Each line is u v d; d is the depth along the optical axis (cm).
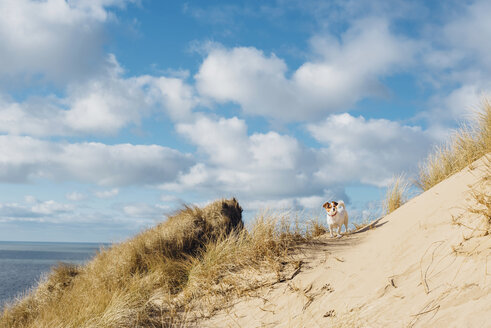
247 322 469
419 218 498
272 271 568
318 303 430
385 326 313
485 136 606
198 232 866
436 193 564
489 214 358
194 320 527
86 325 534
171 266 721
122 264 769
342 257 526
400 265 407
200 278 639
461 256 343
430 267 365
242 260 636
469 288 294
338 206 654
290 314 441
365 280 419
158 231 878
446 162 698
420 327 285
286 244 633
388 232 536
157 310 583
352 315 362
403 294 349
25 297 896
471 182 493
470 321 258
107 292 631
